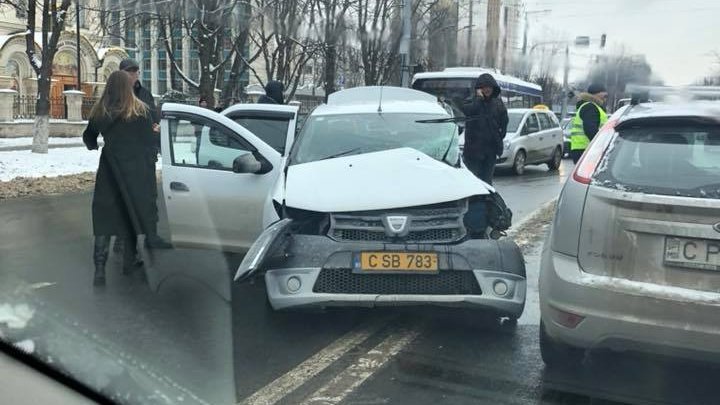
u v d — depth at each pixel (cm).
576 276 326
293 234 416
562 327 333
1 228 760
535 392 346
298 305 397
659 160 331
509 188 1268
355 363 381
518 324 454
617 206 320
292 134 659
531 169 1728
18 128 2130
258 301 493
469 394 342
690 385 357
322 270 397
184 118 564
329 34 1834
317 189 434
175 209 554
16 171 1256
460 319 460
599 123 768
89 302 468
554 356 369
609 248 320
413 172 452
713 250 300
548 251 351
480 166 755
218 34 1719
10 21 2962
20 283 508
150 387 327
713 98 396
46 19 1620
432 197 418
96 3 1669
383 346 409
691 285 303
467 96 1770
